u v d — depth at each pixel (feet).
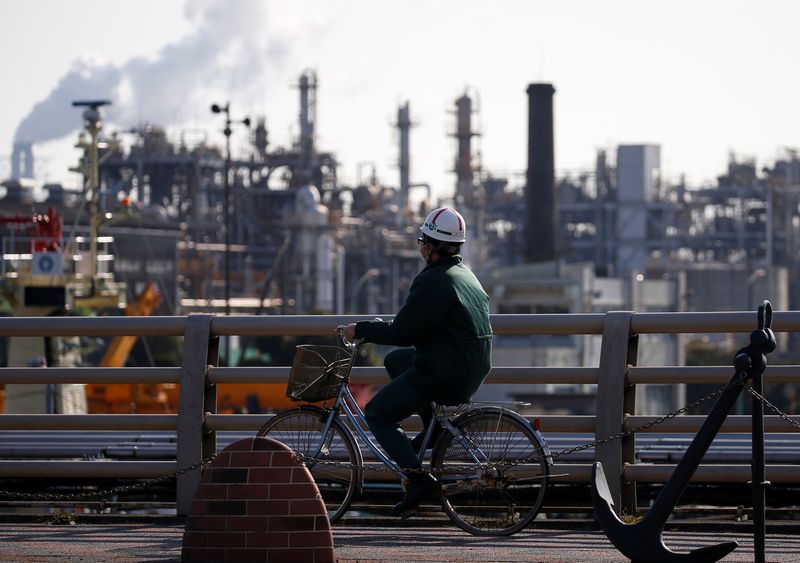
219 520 62.64
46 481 94.32
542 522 75.87
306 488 62.64
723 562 63.98
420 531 74.74
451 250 70.23
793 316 75.72
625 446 77.25
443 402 70.13
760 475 58.29
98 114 342.44
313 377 72.69
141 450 91.86
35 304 323.57
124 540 71.72
